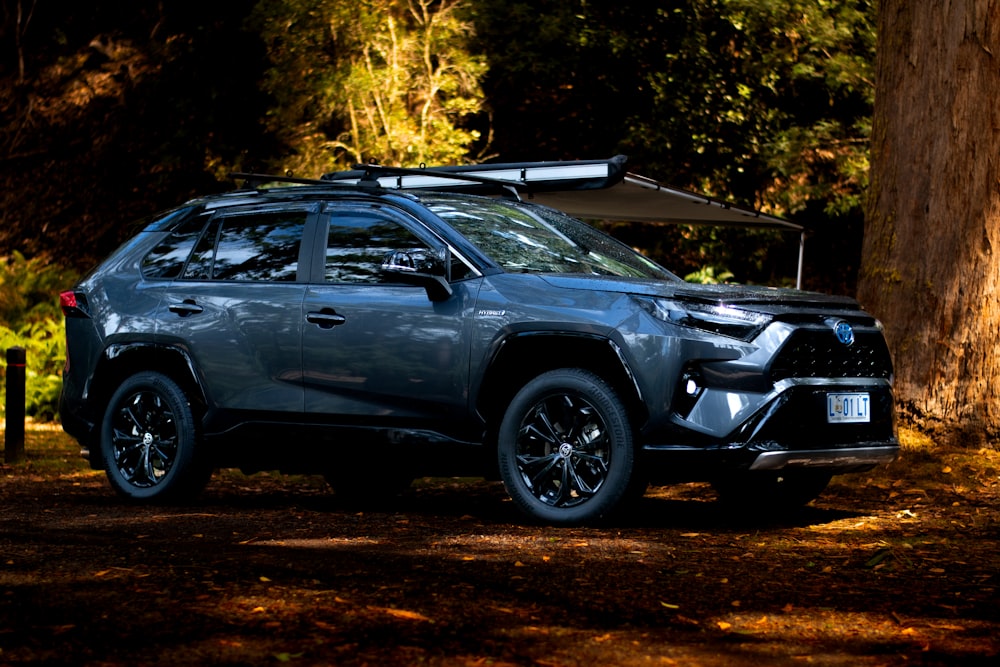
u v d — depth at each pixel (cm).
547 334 602
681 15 1712
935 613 406
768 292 614
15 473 916
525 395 611
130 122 2280
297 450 685
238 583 444
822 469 611
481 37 1750
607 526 612
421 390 639
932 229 858
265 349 686
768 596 432
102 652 347
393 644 356
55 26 2478
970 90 846
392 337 646
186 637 364
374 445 658
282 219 709
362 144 1662
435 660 340
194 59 2189
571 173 898
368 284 664
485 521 636
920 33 862
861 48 1700
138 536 575
